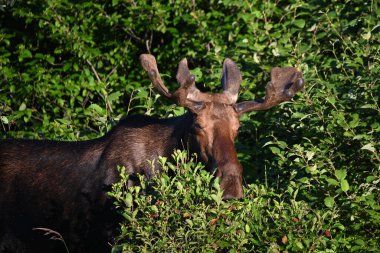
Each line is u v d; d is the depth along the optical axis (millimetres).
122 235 10055
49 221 11867
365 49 13742
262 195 10750
